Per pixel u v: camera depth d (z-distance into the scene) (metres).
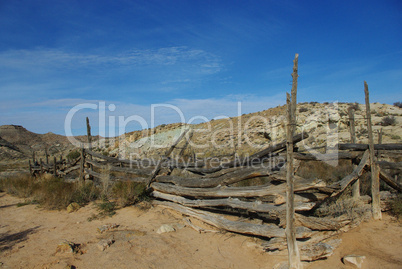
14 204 9.95
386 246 5.46
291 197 4.54
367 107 7.16
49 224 7.52
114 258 5.34
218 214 7.36
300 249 4.96
